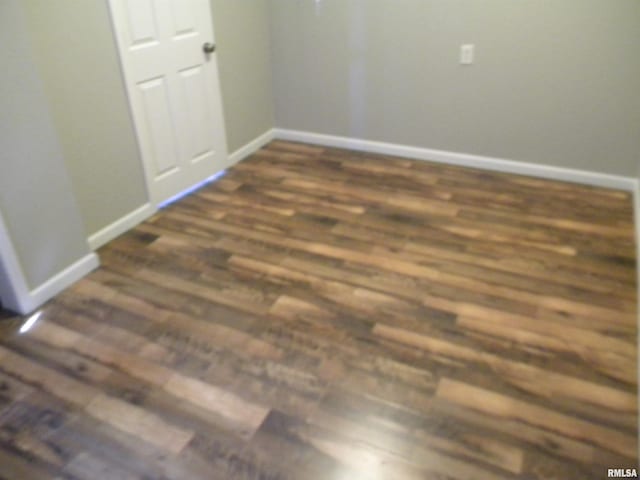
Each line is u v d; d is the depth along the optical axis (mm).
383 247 2605
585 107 3029
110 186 2672
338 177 3436
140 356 1922
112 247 2652
